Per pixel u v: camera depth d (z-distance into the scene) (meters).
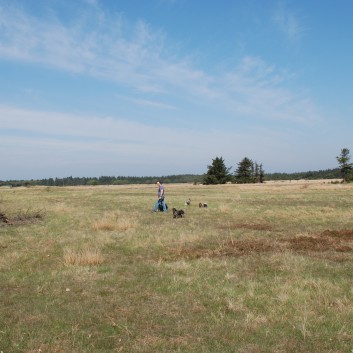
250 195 38.56
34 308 6.78
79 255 10.27
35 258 10.67
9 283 8.30
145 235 14.40
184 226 16.97
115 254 11.35
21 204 29.42
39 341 5.43
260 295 7.23
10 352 5.11
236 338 5.50
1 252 11.53
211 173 89.94
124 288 7.92
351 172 88.31
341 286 7.62
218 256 10.83
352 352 5.00
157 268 9.48
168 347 5.24
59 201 33.22
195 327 5.91
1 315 6.46
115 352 5.12
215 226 17.05
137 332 5.74
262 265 9.62
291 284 7.79
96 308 6.77
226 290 7.52
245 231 15.36
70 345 5.32
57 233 15.02
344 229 15.38
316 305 6.64
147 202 31.11
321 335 5.54
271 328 5.83
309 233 14.45
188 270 9.21
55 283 8.30
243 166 102.31
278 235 14.26
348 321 5.98
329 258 10.33
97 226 16.22
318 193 39.31
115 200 33.91
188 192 47.84
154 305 6.91
